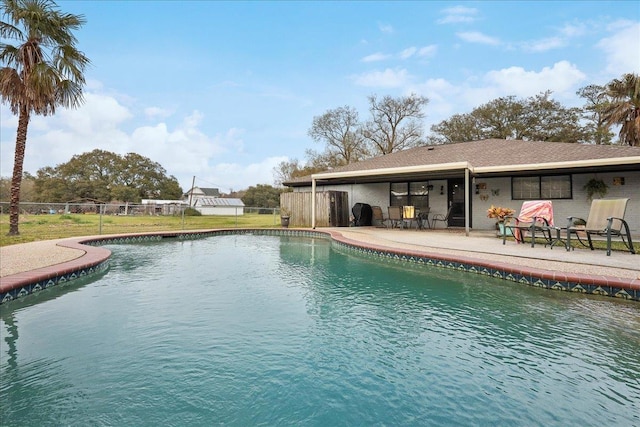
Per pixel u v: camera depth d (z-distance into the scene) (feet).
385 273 21.16
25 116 38.11
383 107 104.88
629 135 53.01
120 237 37.88
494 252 23.43
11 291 14.75
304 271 21.95
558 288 16.19
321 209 52.08
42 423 6.76
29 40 36.60
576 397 7.62
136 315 13.19
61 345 10.38
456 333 11.37
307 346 10.38
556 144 43.65
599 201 24.47
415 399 7.61
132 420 6.85
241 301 15.16
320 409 7.25
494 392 7.86
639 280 14.76
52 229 47.93
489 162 41.52
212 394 7.80
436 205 47.93
